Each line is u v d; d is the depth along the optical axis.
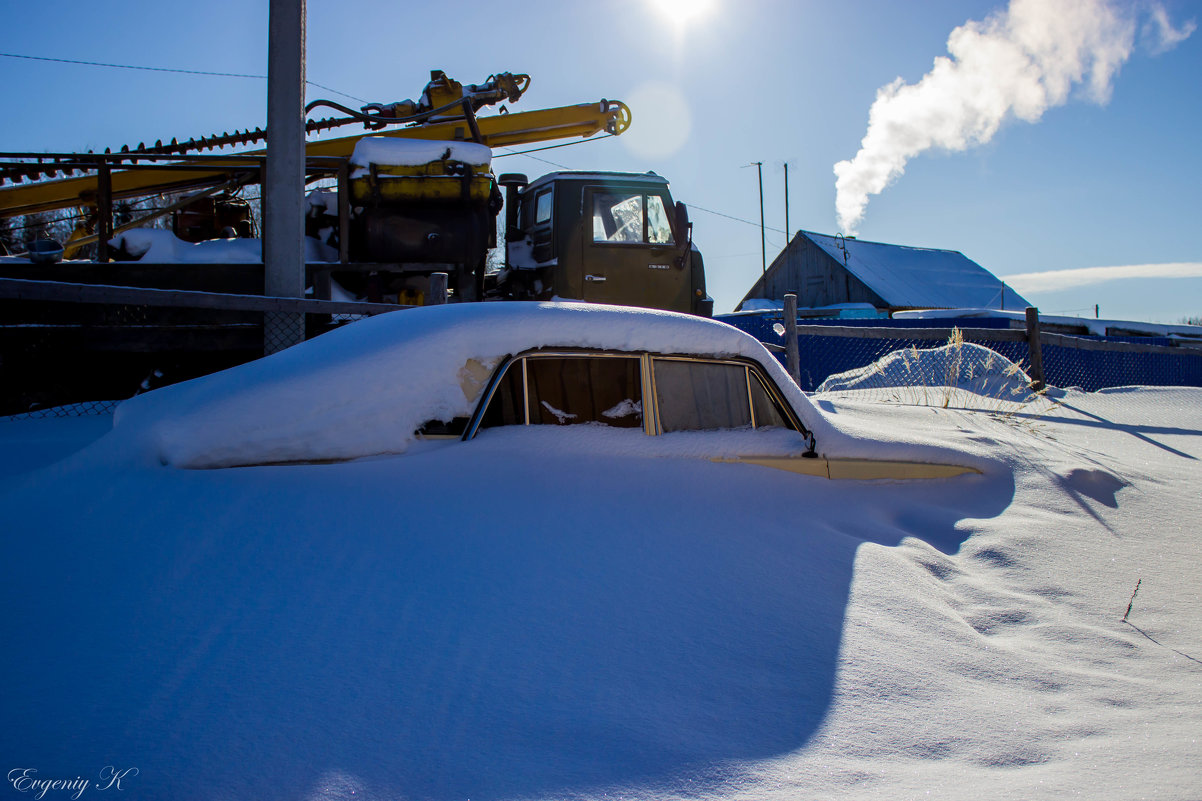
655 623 2.88
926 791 2.14
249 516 2.99
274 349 6.40
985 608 3.66
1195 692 2.95
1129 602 3.93
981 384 10.07
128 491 3.11
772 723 2.43
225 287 7.81
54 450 4.71
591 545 3.28
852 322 16.94
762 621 3.03
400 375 3.71
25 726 1.97
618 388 4.15
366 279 9.06
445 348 3.83
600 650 2.67
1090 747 2.45
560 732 2.23
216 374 4.04
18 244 14.84
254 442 3.39
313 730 2.09
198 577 2.65
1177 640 3.54
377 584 2.76
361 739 2.09
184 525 2.90
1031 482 5.47
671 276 9.80
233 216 10.64
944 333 10.15
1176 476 6.38
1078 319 18.39
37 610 2.44
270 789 1.88
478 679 2.41
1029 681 2.94
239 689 2.20
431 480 3.42
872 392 9.64
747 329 13.94
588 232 9.47
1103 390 10.76
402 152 8.59
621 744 2.21
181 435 3.36
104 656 2.26
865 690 2.69
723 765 2.18
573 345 4.07
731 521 3.77
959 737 2.48
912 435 5.95
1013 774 2.27
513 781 2.01
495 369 3.89
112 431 3.62
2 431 5.25
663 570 3.23
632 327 4.22
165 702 2.11
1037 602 3.82
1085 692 2.90
